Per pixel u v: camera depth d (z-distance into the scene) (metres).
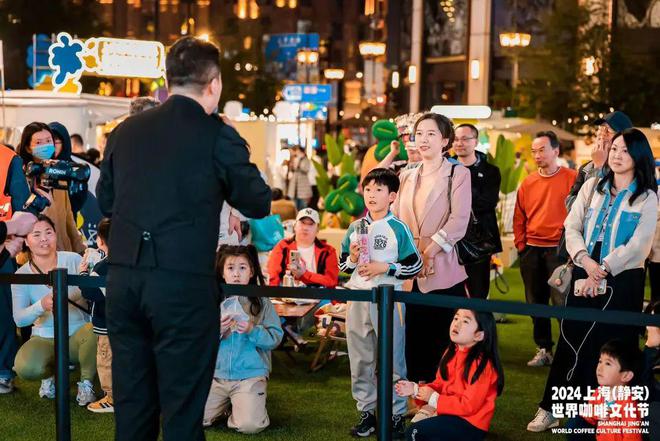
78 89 16.28
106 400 6.40
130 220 3.80
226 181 3.83
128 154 3.87
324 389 7.05
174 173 3.77
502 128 24.73
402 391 5.27
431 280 5.89
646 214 5.30
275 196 12.91
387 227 5.61
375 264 5.53
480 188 7.09
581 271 5.52
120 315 3.88
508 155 14.63
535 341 7.94
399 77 54.03
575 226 5.61
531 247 8.05
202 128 3.81
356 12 82.94
